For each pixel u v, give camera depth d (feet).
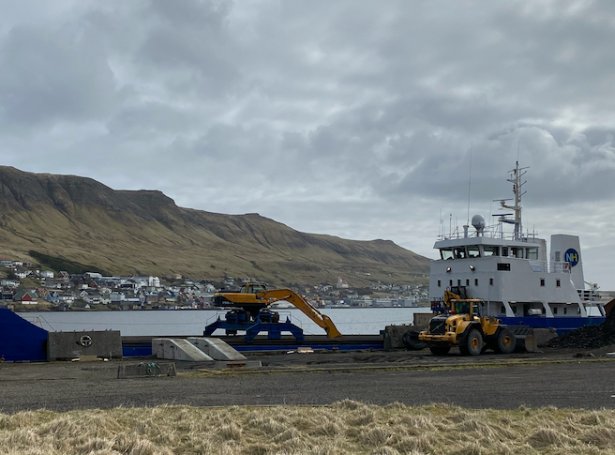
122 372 78.89
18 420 43.50
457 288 148.97
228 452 36.78
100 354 108.37
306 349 133.59
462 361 102.58
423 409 49.42
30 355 105.70
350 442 40.27
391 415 46.39
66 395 60.54
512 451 37.86
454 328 118.11
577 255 167.94
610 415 46.47
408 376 79.56
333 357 116.47
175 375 79.87
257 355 122.52
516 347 127.85
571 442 39.99
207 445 38.17
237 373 82.43
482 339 120.98
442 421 45.16
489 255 148.56
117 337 110.22
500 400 57.67
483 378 77.00
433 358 111.45
